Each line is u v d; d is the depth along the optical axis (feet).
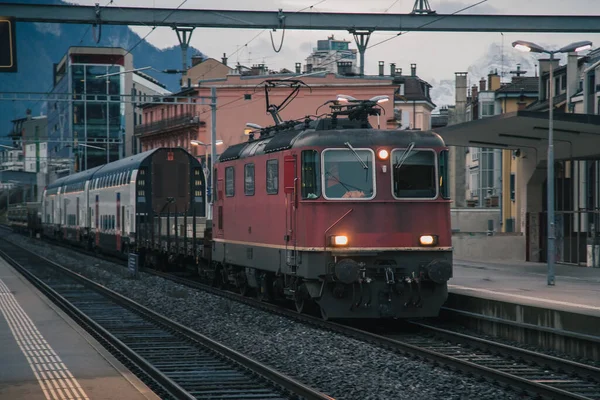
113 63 409.69
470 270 115.34
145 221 146.82
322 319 75.31
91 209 189.57
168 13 123.03
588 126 101.30
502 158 229.45
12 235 327.67
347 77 286.25
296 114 287.07
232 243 94.22
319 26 125.59
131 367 55.36
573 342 60.95
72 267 156.15
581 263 125.29
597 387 49.24
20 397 41.45
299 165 72.43
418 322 79.30
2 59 77.97
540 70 208.64
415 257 71.97
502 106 260.21
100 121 408.87
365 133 72.79
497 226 222.07
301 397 45.14
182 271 147.43
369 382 48.93
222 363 56.54
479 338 64.28
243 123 294.25
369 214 71.56
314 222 71.31
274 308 84.84
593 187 131.13
